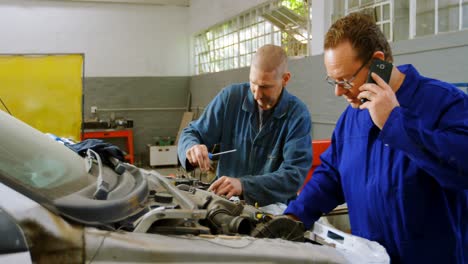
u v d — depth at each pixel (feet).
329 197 4.59
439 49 9.32
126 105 26.11
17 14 23.49
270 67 5.24
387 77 3.31
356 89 3.51
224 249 2.75
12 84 12.65
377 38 3.45
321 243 3.64
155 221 3.06
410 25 10.52
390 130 3.20
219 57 23.53
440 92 3.46
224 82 21.54
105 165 4.12
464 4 9.04
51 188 2.79
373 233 4.01
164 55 26.50
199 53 26.37
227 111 5.97
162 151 24.22
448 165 3.08
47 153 3.44
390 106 3.22
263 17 17.97
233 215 3.69
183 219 3.19
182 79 26.99
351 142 4.26
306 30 15.06
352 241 3.48
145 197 3.53
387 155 3.82
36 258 2.26
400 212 3.73
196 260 2.62
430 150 3.11
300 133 5.53
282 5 16.53
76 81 12.99
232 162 6.02
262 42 18.58
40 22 23.90
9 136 3.35
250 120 5.84
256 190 4.88
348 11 12.73
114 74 25.63
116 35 25.35
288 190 5.12
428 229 3.68
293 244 3.12
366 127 4.05
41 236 2.31
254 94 5.46
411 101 3.48
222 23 22.40
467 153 3.02
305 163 5.39
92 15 24.76
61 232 2.37
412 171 3.65
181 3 26.35
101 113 25.72
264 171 5.79
